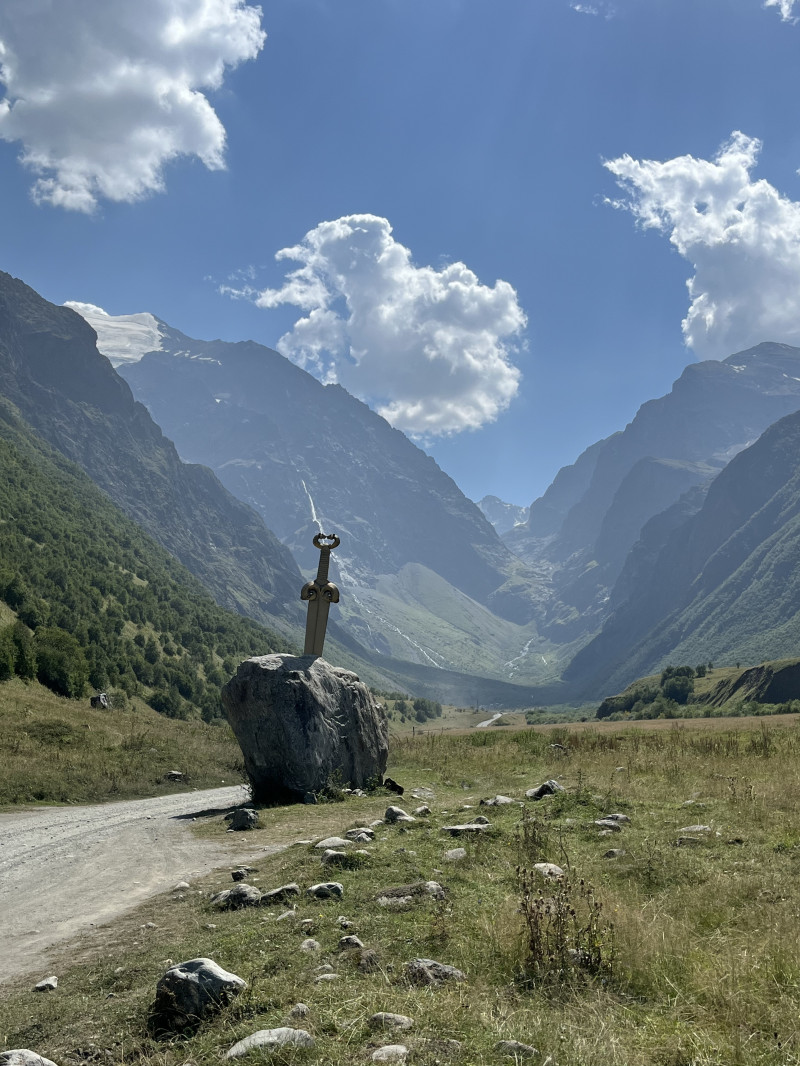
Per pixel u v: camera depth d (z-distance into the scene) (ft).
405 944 22.98
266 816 56.13
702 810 42.45
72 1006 21.58
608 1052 15.34
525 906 22.93
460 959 21.72
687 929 22.97
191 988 19.83
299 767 64.59
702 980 18.99
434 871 32.01
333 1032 17.17
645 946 21.43
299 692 66.03
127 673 418.10
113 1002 21.49
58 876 41.09
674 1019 17.48
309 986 20.10
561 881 27.58
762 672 574.97
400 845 37.50
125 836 52.70
